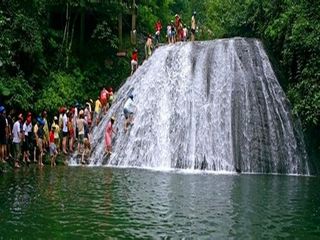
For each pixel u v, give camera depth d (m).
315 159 21.28
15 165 19.36
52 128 21.42
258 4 29.92
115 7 30.09
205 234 8.82
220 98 23.72
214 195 13.12
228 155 21.56
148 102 24.89
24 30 23.17
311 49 21.25
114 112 24.92
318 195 13.47
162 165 22.08
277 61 25.58
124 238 8.41
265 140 21.69
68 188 13.85
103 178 16.55
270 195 13.38
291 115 22.20
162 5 52.06
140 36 36.38
